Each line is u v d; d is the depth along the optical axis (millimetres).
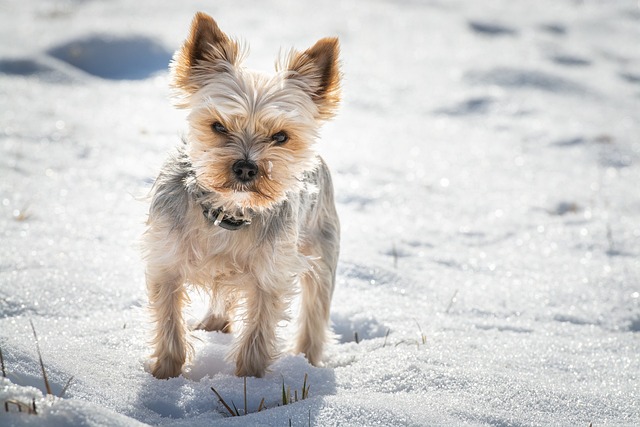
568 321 8039
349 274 8805
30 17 19859
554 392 5965
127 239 9117
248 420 5219
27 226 9156
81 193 10477
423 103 16516
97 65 16984
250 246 6191
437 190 12102
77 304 7277
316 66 6711
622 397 6008
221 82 6254
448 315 7949
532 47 20891
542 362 6738
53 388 5418
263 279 6270
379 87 17188
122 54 17297
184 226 6121
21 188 10383
